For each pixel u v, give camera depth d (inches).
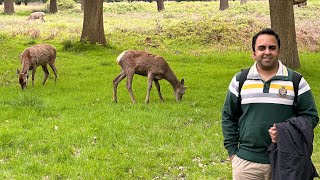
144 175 278.4
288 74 169.3
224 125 180.5
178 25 1082.7
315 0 1881.2
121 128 373.7
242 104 172.2
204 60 812.6
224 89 572.1
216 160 313.3
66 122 389.4
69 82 603.8
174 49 925.2
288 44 681.6
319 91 559.8
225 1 1571.1
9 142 330.3
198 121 413.1
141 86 587.8
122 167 290.0
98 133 358.9
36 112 427.5
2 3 2495.1
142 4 1878.7
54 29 1106.1
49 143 329.1
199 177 279.9
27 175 270.4
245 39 988.6
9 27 1135.0
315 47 948.0
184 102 490.6
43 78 631.2
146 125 386.6
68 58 791.1
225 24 1063.6
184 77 649.6
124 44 943.7
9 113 415.2
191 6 1802.4
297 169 159.8
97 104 471.2
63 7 1916.8
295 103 168.7
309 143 162.7
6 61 735.1
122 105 465.4
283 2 671.8
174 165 301.3
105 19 1363.2
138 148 327.9
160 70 486.0
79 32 1078.4
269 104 167.3
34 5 2284.7
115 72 684.1
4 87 558.6
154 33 1042.7
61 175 274.7
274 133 163.2
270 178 170.7
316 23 1192.2
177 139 352.2
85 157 305.3
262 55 167.6
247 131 171.0
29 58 549.0
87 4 886.4
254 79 170.7
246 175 171.9
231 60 815.7
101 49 866.8
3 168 284.0
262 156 169.6
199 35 1013.2
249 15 1315.2
